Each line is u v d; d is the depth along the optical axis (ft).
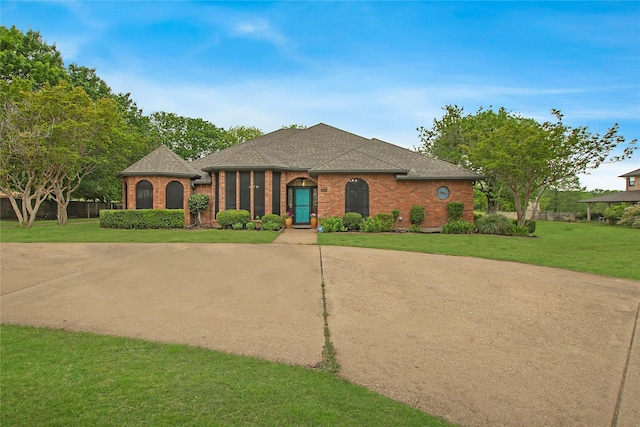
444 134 97.14
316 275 27.86
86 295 22.07
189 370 12.64
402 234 55.16
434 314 19.92
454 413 10.73
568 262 34.50
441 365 13.93
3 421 9.25
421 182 63.41
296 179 68.69
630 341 16.55
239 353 14.46
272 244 42.70
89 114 60.54
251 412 10.12
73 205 111.75
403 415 10.41
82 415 9.64
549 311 20.57
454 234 57.06
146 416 9.70
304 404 10.69
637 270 31.12
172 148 142.31
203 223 66.03
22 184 71.97
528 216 150.30
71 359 13.26
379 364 13.89
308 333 16.89
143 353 14.05
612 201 122.72
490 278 27.63
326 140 78.74
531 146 56.65
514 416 10.67
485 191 91.86
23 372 12.05
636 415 10.83
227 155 74.23
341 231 57.88
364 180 62.13
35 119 57.67
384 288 24.72
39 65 75.41
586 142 57.77
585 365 14.15
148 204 63.52
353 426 9.68
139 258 33.24
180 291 23.30
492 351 15.33
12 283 24.50
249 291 23.57
